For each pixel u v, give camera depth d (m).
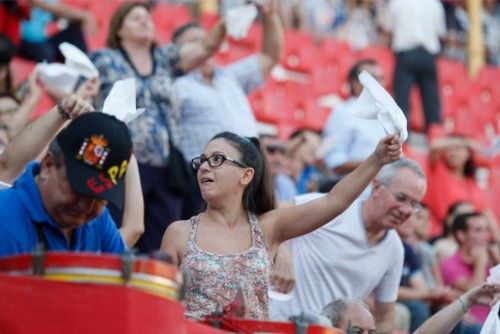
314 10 37.97
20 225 9.86
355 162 23.59
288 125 32.50
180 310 9.27
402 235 20.72
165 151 17.69
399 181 15.45
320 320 10.73
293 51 35.94
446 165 28.67
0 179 11.86
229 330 10.33
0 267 9.17
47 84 15.06
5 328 8.95
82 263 8.98
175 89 18.92
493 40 41.12
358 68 24.19
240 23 18.88
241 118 20.23
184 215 18.20
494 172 33.16
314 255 15.46
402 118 11.87
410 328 20.00
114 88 11.82
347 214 15.56
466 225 21.86
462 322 19.52
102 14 33.38
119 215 15.41
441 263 21.94
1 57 20.42
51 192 9.71
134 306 8.95
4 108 18.48
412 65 32.16
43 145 11.80
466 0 39.94
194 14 37.06
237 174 12.70
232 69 21.41
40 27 25.52
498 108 38.47
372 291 16.23
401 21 32.38
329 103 35.38
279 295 14.36
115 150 9.52
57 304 8.94
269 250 12.68
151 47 18.25
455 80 38.06
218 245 12.52
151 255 9.26
